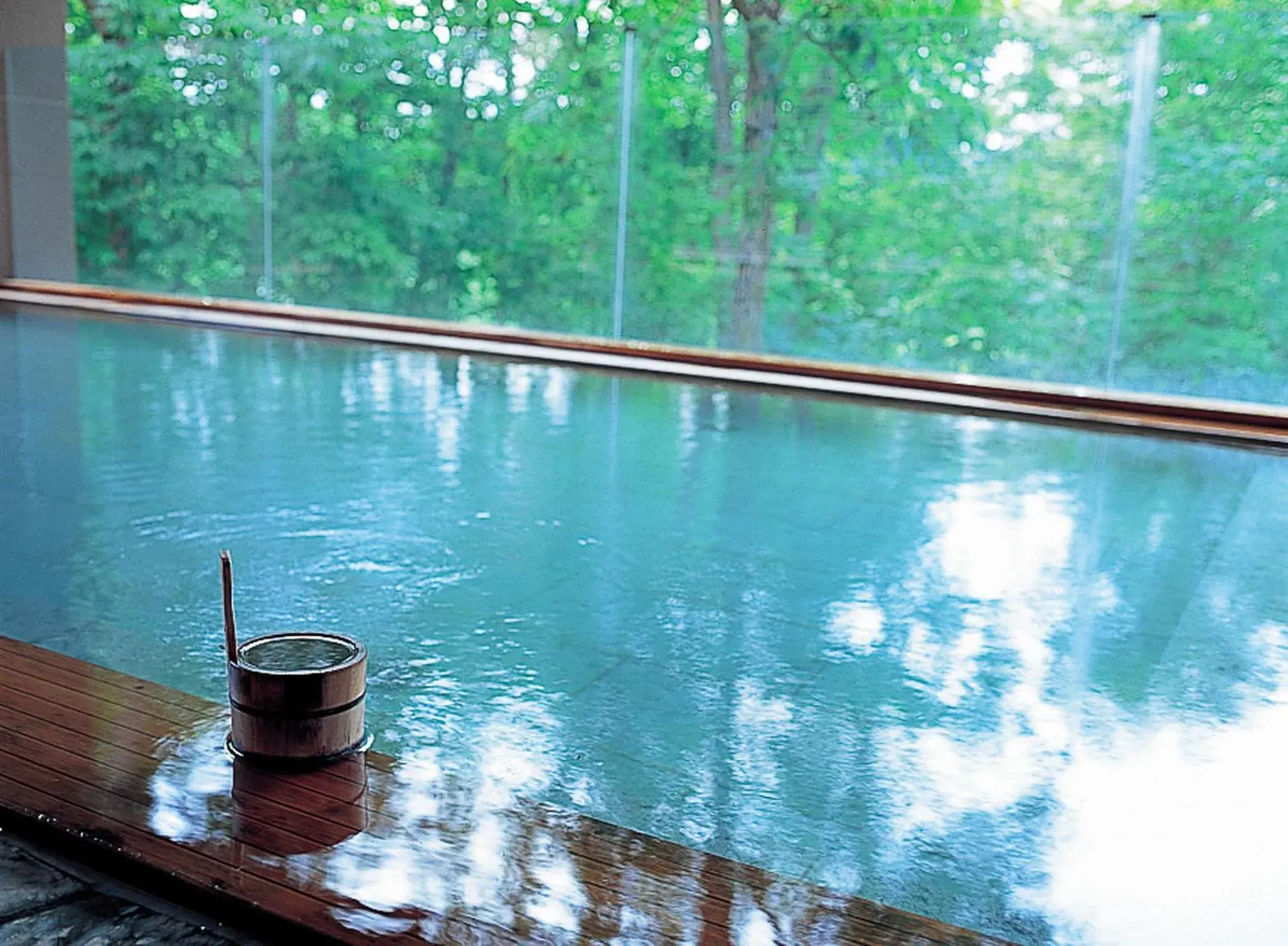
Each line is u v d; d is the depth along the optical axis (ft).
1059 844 6.36
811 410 20.18
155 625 9.13
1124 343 21.20
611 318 25.25
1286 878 6.08
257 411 17.92
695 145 23.89
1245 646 9.46
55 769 6.11
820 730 7.71
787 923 5.05
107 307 28.99
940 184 22.08
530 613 9.70
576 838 5.66
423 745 7.29
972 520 13.12
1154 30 20.12
